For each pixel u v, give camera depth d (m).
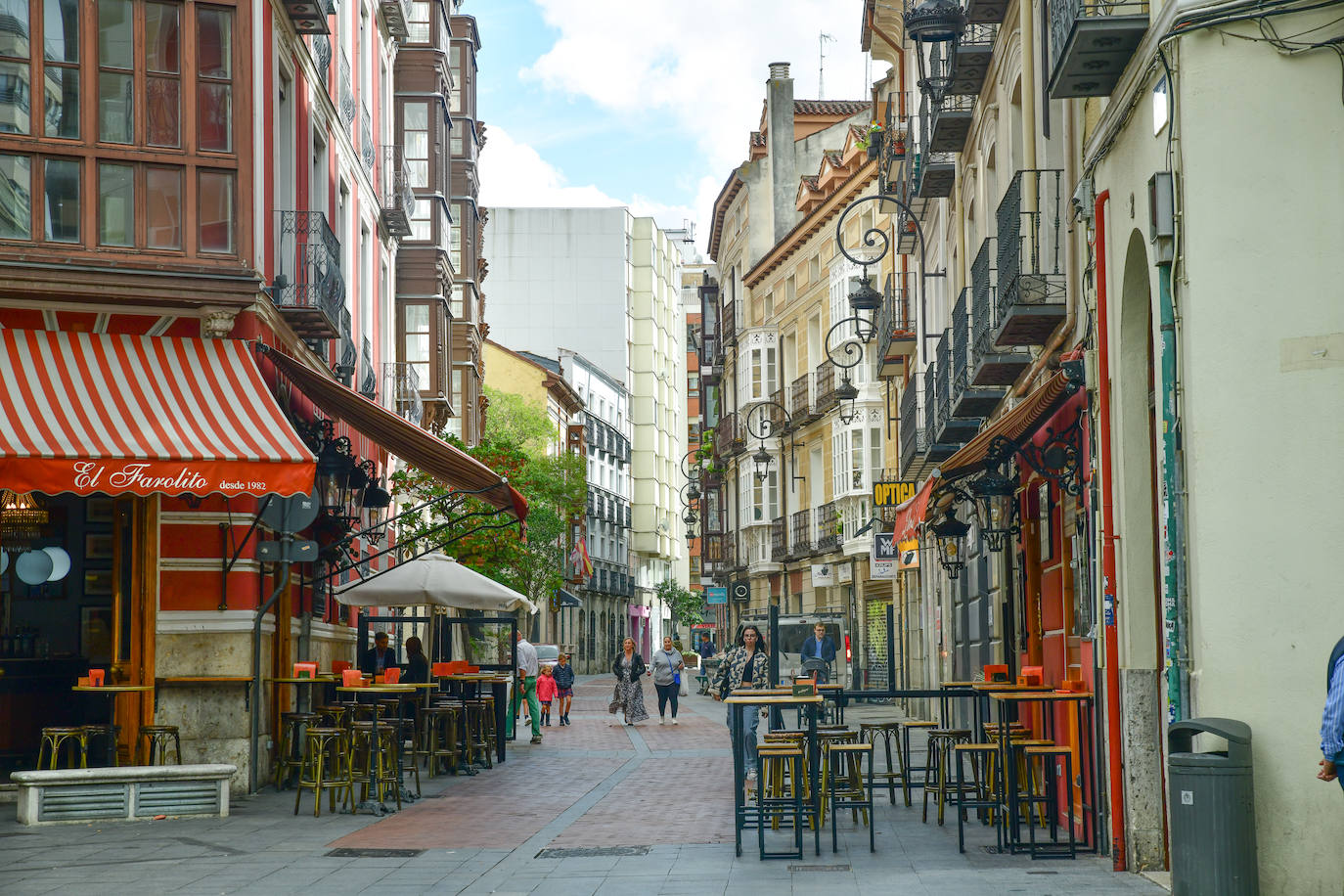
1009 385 16.50
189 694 15.44
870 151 33.31
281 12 17.78
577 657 83.25
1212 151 8.15
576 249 94.31
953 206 22.45
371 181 27.16
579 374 85.25
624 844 11.88
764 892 9.38
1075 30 9.02
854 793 12.87
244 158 15.55
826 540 44.09
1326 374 7.89
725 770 19.34
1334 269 7.92
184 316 15.28
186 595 15.51
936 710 27.98
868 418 41.81
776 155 54.94
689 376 117.38
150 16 15.41
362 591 20.69
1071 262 12.27
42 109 14.95
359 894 9.45
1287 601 7.89
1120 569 9.98
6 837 12.12
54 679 16.02
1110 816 10.09
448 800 15.38
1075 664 11.95
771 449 51.09
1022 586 15.45
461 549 32.62
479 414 49.12
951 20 15.27
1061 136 13.68
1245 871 7.73
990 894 9.02
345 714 16.05
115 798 13.20
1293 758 7.80
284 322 17.48
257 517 15.93
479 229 50.84
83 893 9.48
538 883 9.88
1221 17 8.10
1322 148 7.95
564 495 57.25
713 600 56.62
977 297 16.84
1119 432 9.95
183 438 13.92
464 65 44.19
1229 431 8.05
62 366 14.48
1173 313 8.49
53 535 16.38
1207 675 8.03
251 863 10.81
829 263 44.81
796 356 49.50
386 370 29.59
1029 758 11.71
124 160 15.12
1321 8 7.92
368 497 19.84
